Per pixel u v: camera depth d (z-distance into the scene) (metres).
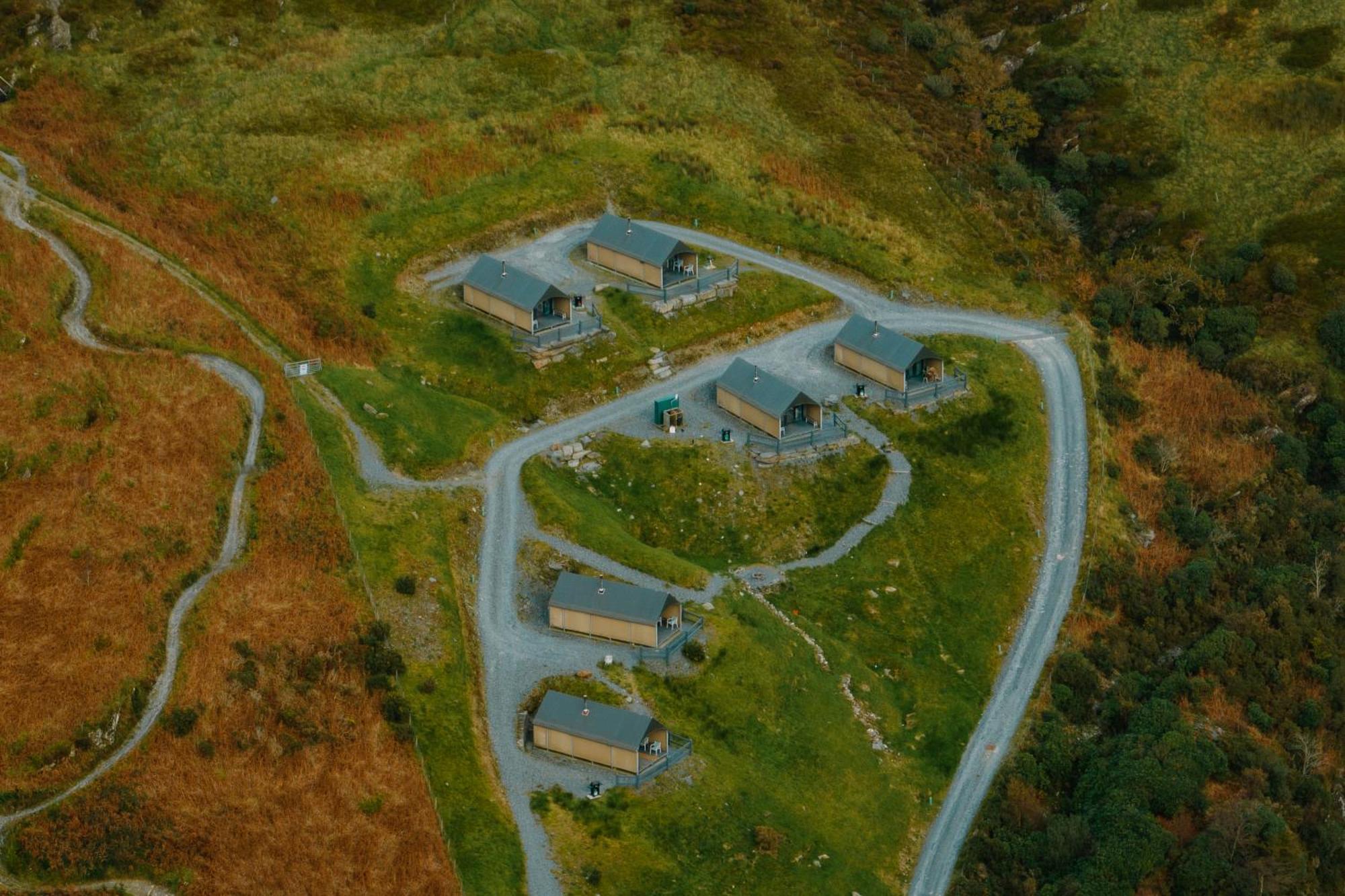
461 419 144.50
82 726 105.12
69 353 131.38
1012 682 134.88
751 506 142.38
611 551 132.62
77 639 110.00
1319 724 140.75
